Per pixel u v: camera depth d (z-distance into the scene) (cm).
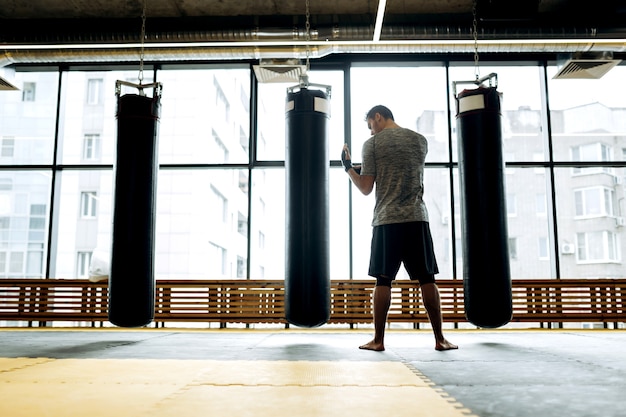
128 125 315
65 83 670
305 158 306
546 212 640
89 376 186
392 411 129
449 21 536
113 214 311
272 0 557
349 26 525
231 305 596
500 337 406
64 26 548
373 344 286
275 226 408
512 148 1384
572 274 1289
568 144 1335
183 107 1130
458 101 308
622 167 627
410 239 278
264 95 659
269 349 292
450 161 648
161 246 1152
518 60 654
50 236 646
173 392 154
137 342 341
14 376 186
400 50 537
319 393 153
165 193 1162
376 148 289
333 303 595
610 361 236
